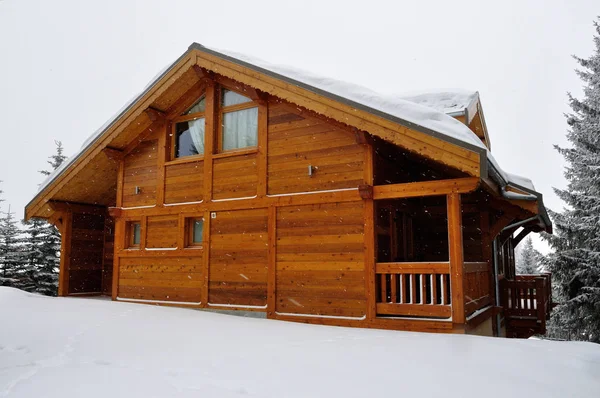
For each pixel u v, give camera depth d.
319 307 8.63
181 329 7.40
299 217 9.08
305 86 8.50
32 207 12.77
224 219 10.07
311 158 9.10
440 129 7.38
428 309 7.66
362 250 8.35
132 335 6.87
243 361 5.26
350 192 8.54
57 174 12.24
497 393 4.14
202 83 10.86
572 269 16.62
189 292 10.39
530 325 11.62
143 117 11.14
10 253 20.09
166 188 11.09
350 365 5.09
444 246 10.85
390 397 4.01
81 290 13.46
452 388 4.27
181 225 10.71
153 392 4.12
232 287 9.77
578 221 17.27
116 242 11.69
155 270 10.98
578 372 4.89
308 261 8.87
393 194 8.12
